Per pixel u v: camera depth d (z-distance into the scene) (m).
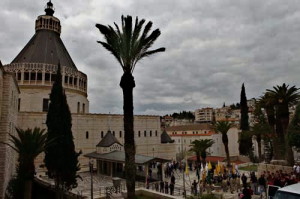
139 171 44.22
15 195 23.30
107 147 48.38
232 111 199.25
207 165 33.00
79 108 61.62
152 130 67.19
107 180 40.38
